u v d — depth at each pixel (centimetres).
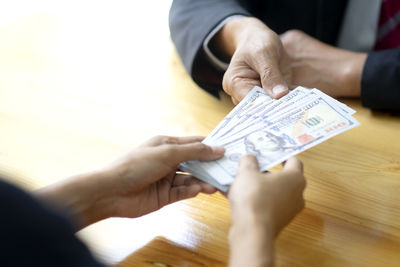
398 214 82
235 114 97
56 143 105
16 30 168
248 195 62
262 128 91
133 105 121
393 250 74
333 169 95
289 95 101
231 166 81
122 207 77
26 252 31
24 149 103
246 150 85
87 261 35
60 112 118
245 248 56
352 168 95
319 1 150
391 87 110
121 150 102
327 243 75
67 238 34
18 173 94
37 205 33
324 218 81
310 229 78
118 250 75
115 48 154
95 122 113
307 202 85
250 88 107
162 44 156
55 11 187
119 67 142
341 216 81
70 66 142
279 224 65
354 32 149
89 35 164
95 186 73
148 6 240
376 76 111
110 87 130
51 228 33
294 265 71
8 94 127
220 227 80
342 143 103
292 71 123
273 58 106
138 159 77
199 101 123
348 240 76
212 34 125
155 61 145
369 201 85
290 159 76
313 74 122
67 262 33
